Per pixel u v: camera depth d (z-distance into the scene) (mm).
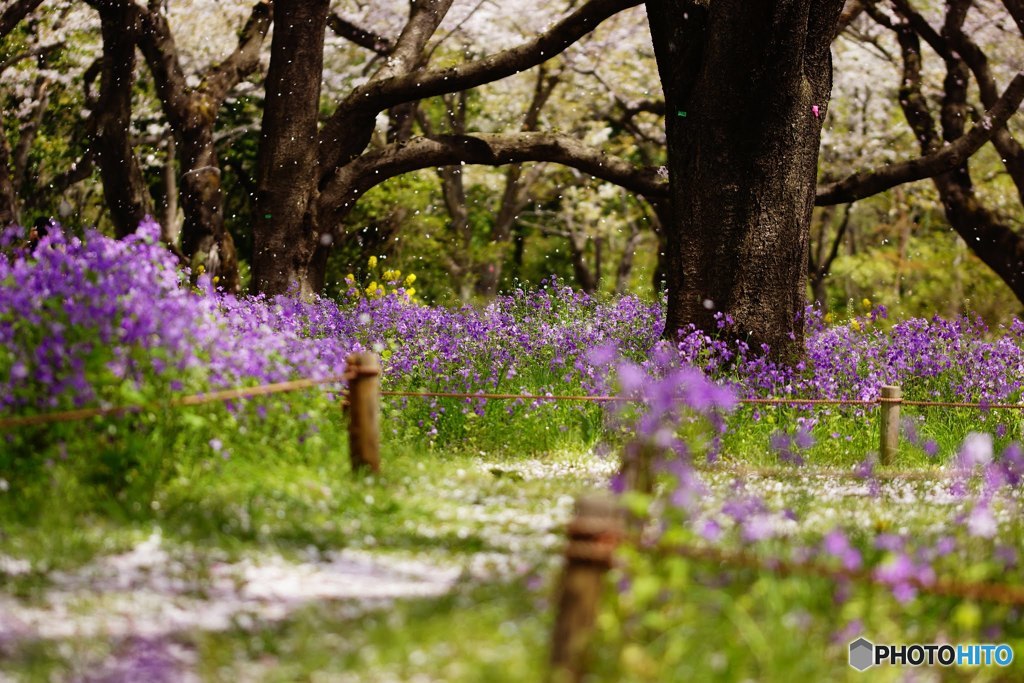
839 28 24516
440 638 6059
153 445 9672
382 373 15141
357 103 22094
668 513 7102
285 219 21734
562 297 19266
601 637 5582
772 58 17156
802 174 17766
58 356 9805
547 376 16031
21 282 10500
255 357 11109
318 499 9836
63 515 8523
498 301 19047
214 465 9953
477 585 7234
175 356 10109
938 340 17828
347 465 11156
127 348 9930
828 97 18172
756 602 6117
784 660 5621
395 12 31297
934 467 15297
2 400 9453
